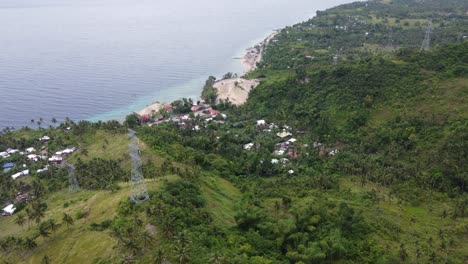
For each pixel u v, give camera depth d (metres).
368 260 104.12
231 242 103.69
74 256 100.38
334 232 110.50
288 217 122.75
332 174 162.88
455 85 186.38
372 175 154.75
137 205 110.31
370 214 125.88
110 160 163.50
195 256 89.62
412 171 151.62
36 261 104.50
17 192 161.88
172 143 179.88
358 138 186.62
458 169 146.38
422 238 113.88
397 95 194.88
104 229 107.56
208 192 135.62
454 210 126.38
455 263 102.06
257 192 147.12
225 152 186.50
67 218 112.88
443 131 166.75
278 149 194.88
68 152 187.25
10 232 131.38
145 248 92.06
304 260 100.75
